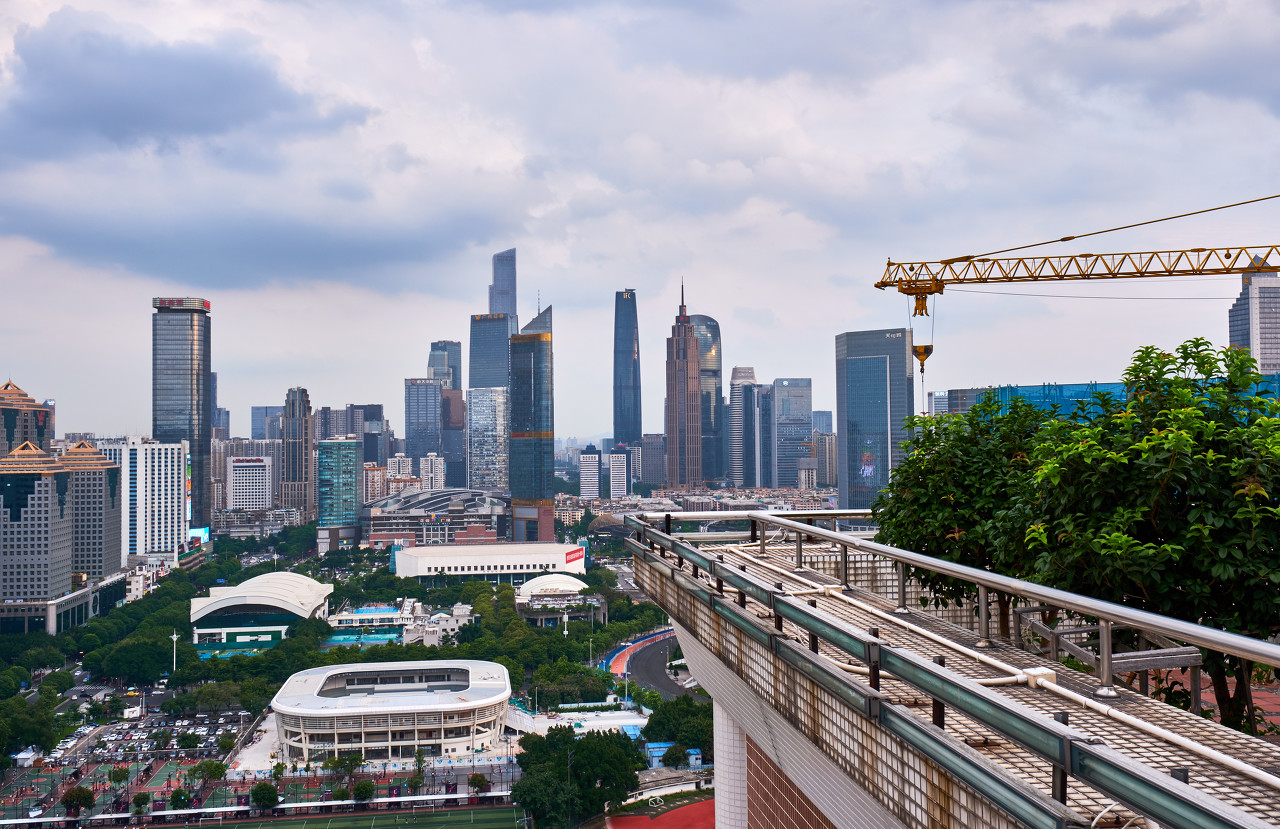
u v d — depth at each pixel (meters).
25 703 151.12
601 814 109.19
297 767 131.25
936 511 14.66
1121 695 7.41
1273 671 10.95
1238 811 3.49
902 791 6.31
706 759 129.38
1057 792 4.86
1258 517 9.59
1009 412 15.81
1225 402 11.34
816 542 16.64
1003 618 13.64
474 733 137.62
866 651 6.36
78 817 114.81
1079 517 10.98
